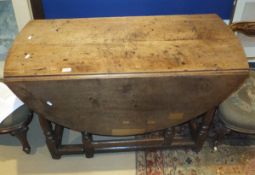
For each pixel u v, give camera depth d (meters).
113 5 1.85
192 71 1.20
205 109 1.36
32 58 1.25
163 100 1.28
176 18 1.51
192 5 1.88
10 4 1.81
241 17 1.94
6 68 1.20
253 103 1.48
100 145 1.61
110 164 1.64
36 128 1.84
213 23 1.47
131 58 1.25
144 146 1.64
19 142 1.76
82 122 1.37
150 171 1.59
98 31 1.41
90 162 1.65
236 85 1.26
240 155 1.67
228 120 1.45
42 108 1.29
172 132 1.56
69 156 1.68
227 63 1.23
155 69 1.20
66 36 1.38
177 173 1.58
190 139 1.66
